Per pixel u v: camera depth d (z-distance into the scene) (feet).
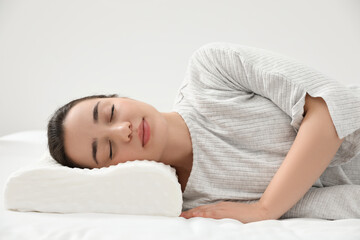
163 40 6.82
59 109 3.31
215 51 3.38
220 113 3.15
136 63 6.88
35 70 6.91
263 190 3.00
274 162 3.01
